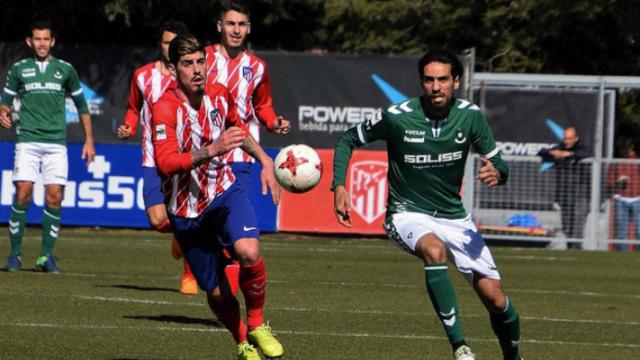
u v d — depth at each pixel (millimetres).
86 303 29938
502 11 65125
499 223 53312
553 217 53281
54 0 63531
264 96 28016
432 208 21797
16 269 37281
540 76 55688
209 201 20312
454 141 21469
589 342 26641
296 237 54469
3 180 54469
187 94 19984
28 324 26141
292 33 68625
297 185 21672
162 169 19500
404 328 27609
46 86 36125
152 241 50344
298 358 22938
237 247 20000
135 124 30266
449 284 20578
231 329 20953
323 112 55094
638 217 53094
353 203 53969
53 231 37062
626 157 61156
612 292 37594
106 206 54562
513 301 34312
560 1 64125
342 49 68062
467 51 60250
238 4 27797
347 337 25844
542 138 55781
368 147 54562
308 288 35438
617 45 69000
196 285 32688
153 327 26328
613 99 56312
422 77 21188
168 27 29062
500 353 24516
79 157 54438
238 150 27078
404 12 66438
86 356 22562
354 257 46469
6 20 64812
